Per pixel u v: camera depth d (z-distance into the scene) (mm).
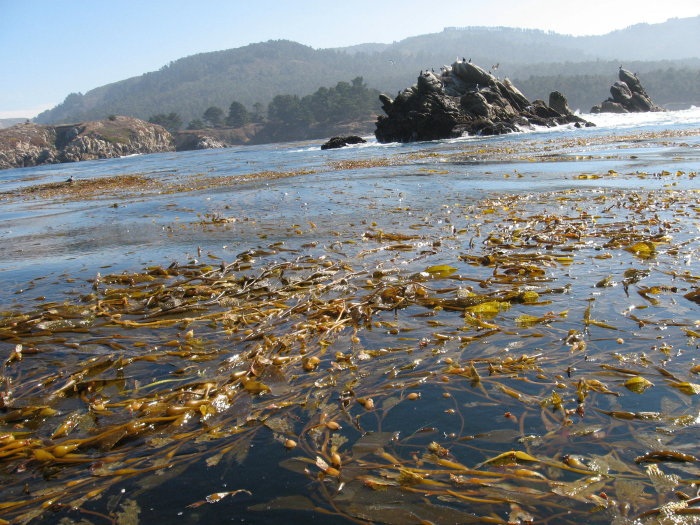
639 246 5500
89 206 15008
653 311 3824
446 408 2672
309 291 4805
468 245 6383
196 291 5039
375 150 36312
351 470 2221
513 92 49344
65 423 2779
